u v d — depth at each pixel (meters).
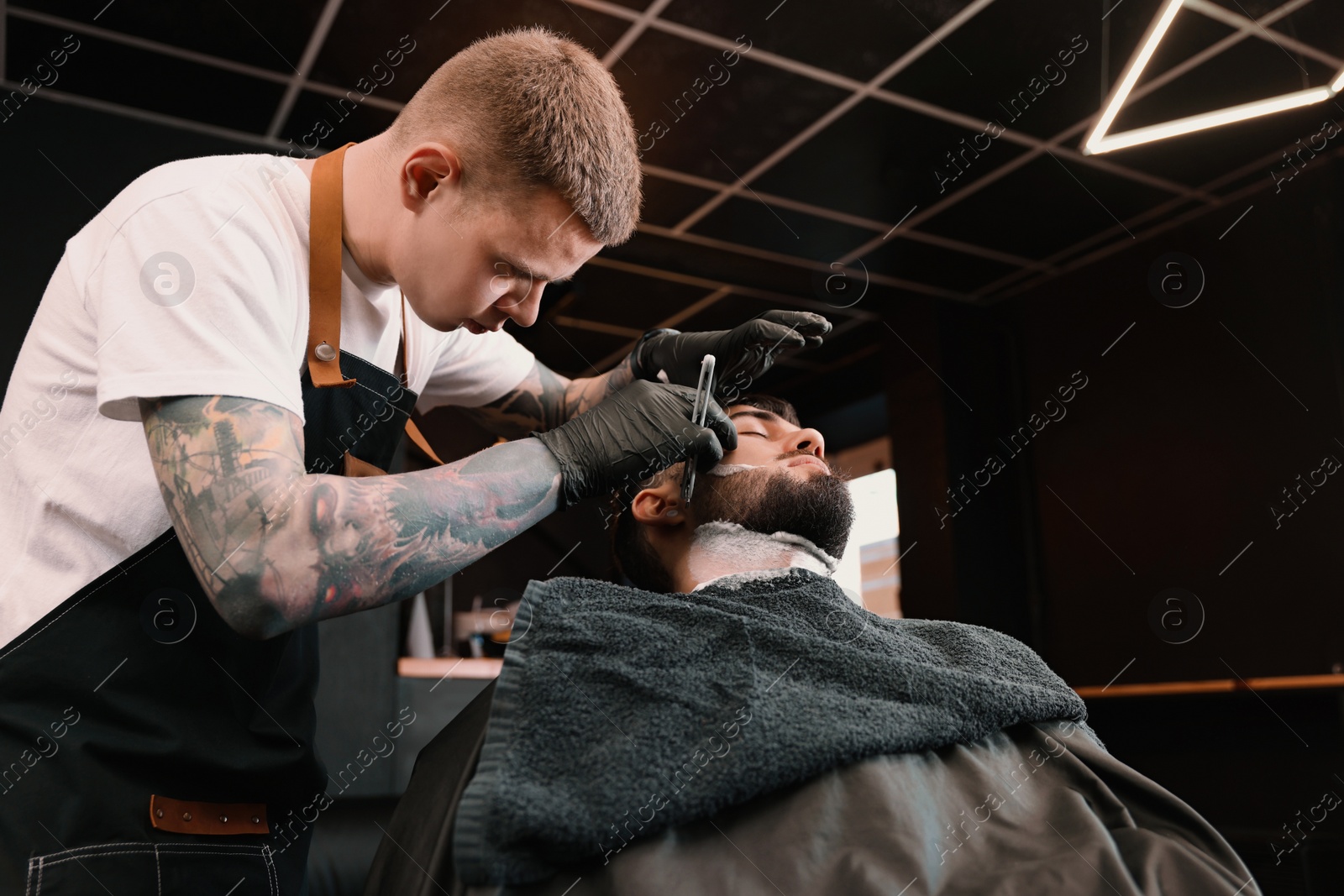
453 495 0.92
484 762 0.92
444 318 1.05
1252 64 3.13
